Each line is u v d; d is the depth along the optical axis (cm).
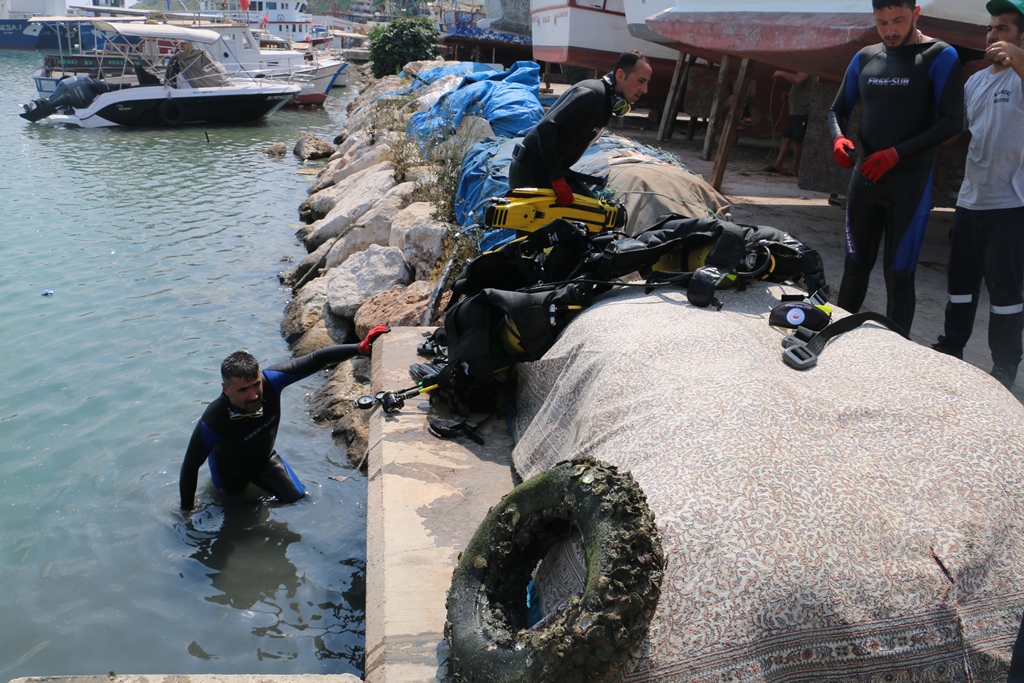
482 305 405
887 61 435
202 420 473
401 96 1650
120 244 1119
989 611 209
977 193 444
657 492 222
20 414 617
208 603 411
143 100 2419
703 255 382
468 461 383
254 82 2731
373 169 1252
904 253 443
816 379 280
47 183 1552
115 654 376
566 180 512
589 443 282
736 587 200
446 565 308
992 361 493
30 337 773
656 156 708
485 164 756
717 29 796
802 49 691
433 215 802
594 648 186
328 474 532
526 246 428
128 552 452
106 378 686
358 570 436
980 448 239
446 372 416
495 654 216
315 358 507
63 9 7381
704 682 193
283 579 430
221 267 1020
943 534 213
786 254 367
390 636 272
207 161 1897
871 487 222
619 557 190
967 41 565
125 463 549
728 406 253
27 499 504
